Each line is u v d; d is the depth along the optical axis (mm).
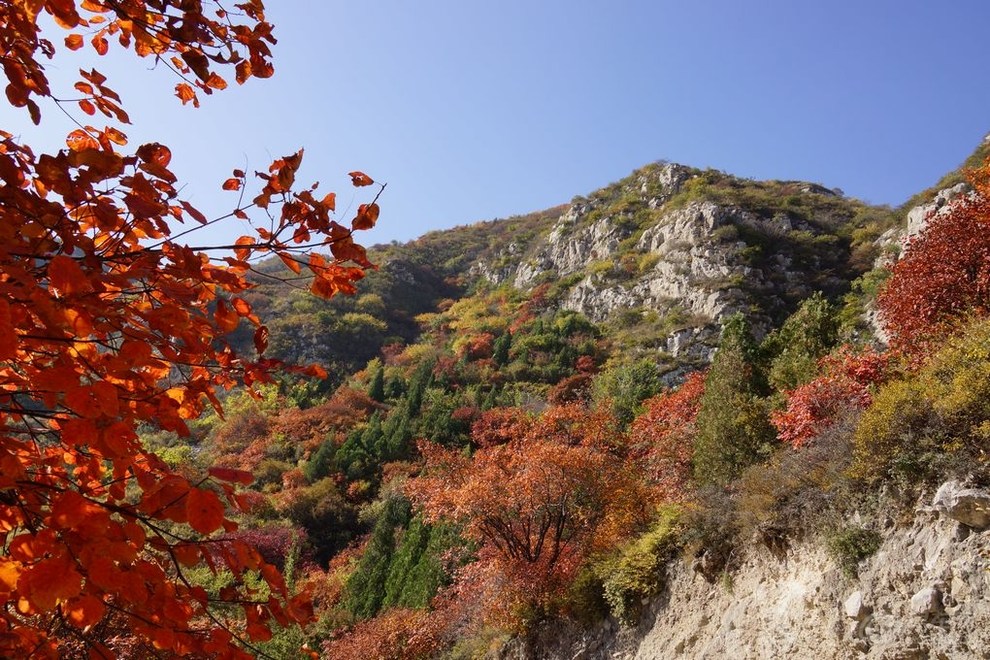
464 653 12148
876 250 38750
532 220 91375
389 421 34812
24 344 1355
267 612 1521
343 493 29281
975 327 6410
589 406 30984
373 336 56188
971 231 9469
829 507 6426
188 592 1466
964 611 4707
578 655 9539
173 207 1567
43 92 1610
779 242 42125
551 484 10984
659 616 8430
